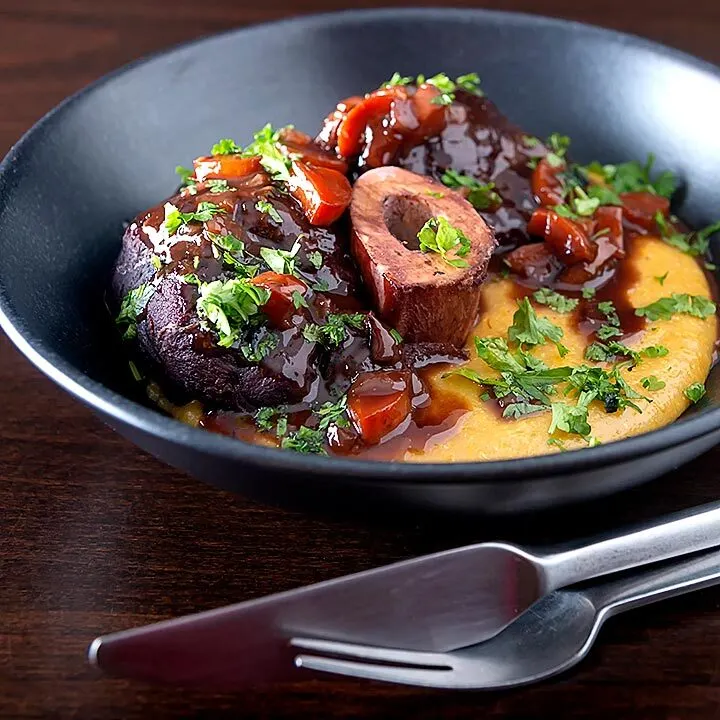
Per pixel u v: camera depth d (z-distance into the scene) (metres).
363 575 0.36
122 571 0.40
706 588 0.39
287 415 0.42
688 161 0.51
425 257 0.43
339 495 0.36
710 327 0.46
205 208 0.42
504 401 0.42
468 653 0.37
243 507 0.42
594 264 0.47
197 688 0.37
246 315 0.41
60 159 0.46
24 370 0.47
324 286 0.43
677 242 0.49
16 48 0.63
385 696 0.37
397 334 0.43
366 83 0.53
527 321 0.45
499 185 0.48
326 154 0.47
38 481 0.43
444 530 0.40
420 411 0.42
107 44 0.64
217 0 0.69
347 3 0.69
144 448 0.39
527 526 0.40
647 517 0.41
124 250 0.44
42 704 0.37
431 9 0.53
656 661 0.38
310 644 0.36
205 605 0.39
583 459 0.35
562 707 0.37
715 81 0.50
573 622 0.38
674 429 0.36
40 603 0.39
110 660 0.35
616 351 0.44
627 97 0.52
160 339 0.42
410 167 0.47
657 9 0.69
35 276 0.43
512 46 0.53
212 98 0.51
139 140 0.49
